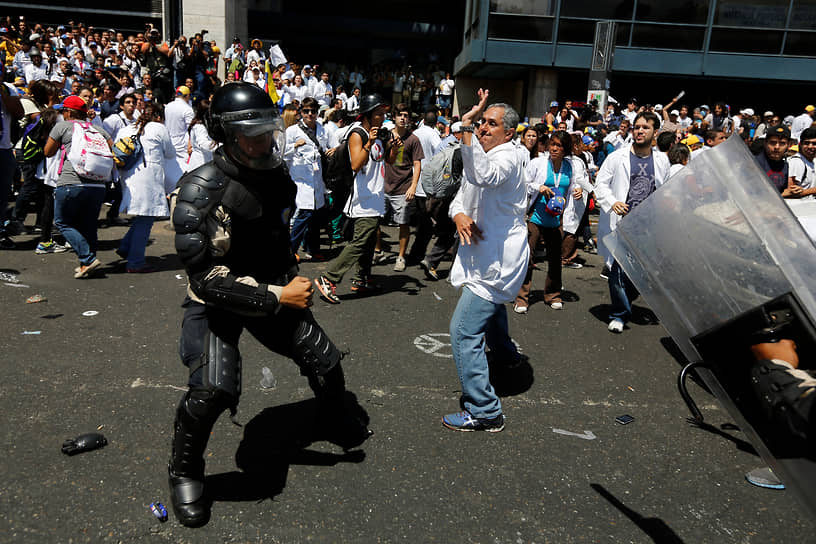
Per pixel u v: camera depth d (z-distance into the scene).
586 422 3.52
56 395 3.45
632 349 4.73
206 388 2.37
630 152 5.26
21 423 3.14
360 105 5.44
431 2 27.50
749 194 1.60
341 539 2.43
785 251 1.52
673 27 19.17
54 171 6.29
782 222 1.54
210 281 2.32
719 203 1.64
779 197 1.55
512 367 4.28
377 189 5.50
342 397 3.04
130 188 5.86
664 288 1.73
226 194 2.33
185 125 8.10
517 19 19.28
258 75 16.22
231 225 2.40
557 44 19.36
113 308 4.98
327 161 6.90
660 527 2.60
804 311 1.46
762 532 2.59
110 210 8.65
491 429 3.34
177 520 2.48
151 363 3.95
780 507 2.77
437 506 2.66
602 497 2.79
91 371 3.79
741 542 2.52
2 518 2.44
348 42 27.22
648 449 3.24
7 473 2.72
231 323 2.54
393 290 6.06
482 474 2.93
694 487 2.90
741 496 2.84
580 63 19.48
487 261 3.27
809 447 1.37
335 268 5.50
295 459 2.97
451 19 27.66
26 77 14.81
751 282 1.55
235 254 2.49
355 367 4.11
